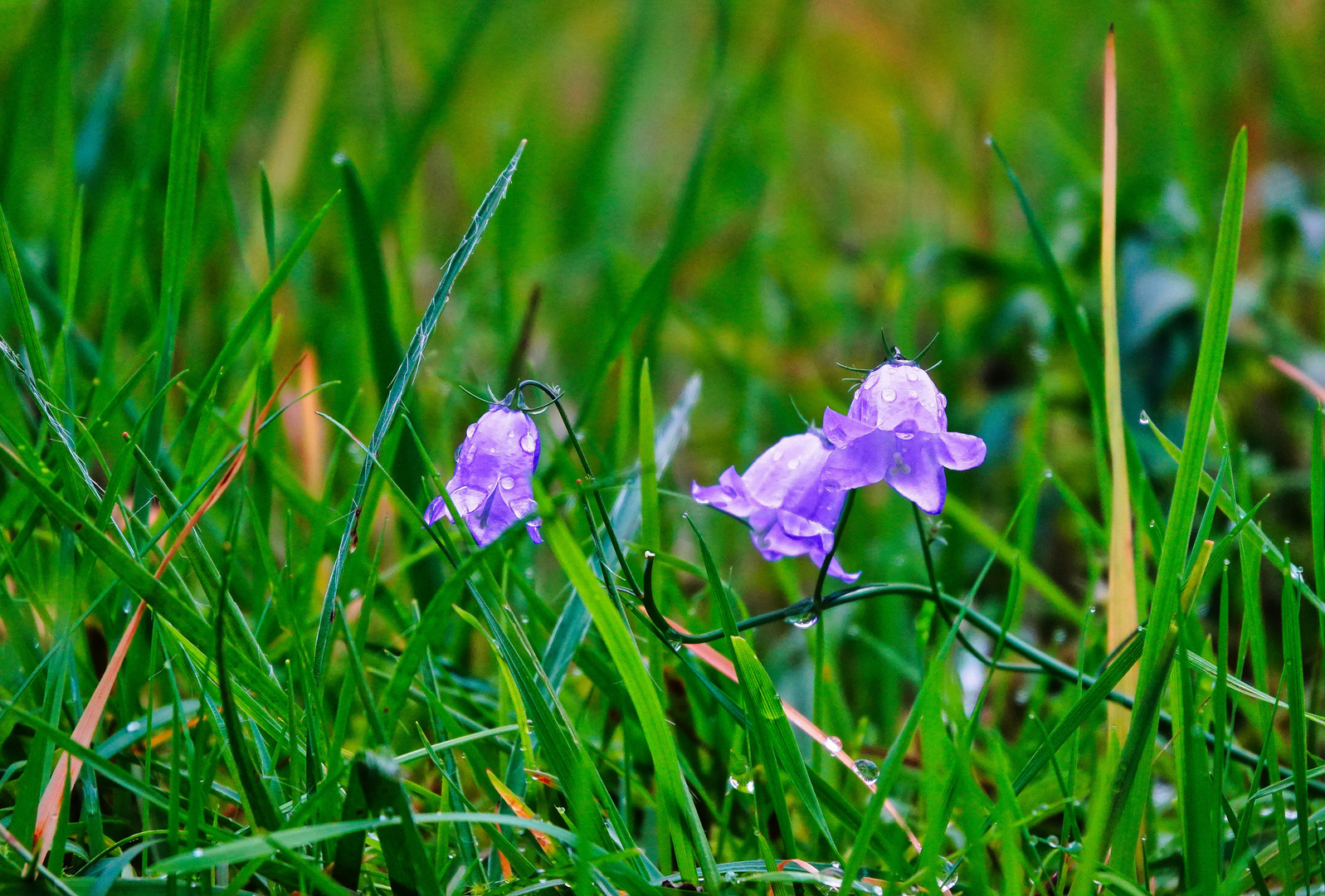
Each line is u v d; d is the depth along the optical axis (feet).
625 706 2.59
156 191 3.34
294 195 4.46
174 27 4.11
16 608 2.58
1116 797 2.48
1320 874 2.53
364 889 2.51
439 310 2.53
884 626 2.81
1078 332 2.72
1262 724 2.57
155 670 2.61
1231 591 2.82
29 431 2.71
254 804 2.47
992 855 2.58
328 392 3.24
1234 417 3.16
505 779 2.56
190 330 3.37
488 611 2.51
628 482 2.68
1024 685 2.80
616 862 2.46
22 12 4.37
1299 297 3.86
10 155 3.66
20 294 2.59
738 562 3.08
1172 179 4.03
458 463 2.52
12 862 2.46
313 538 2.66
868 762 2.59
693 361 4.14
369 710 2.46
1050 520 2.98
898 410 2.52
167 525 2.53
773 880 2.48
